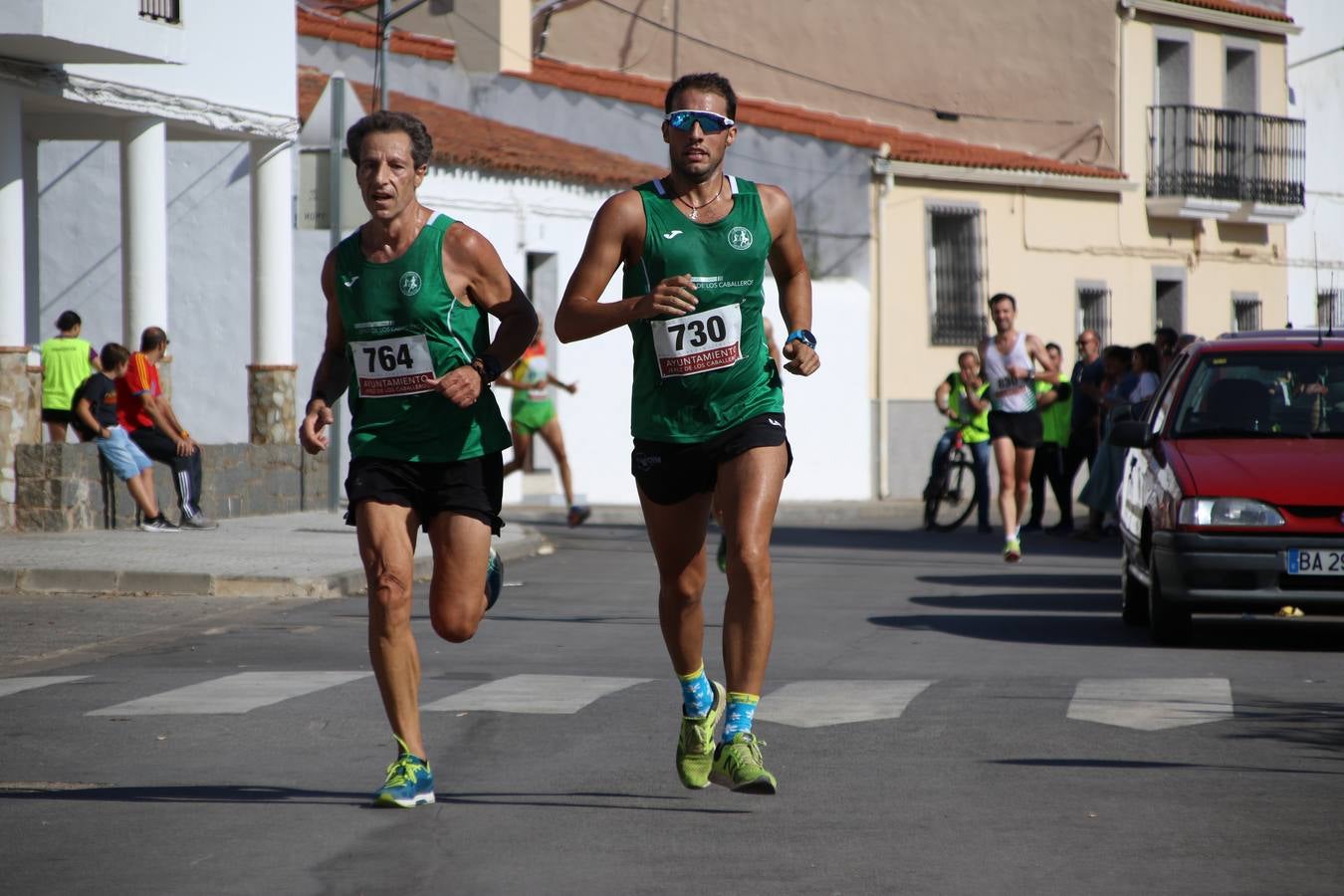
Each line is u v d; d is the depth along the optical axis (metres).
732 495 10.76
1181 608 18.72
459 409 10.77
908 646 19.06
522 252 44.50
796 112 55.25
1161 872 9.36
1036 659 17.89
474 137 44.91
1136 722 13.84
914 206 53.78
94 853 9.86
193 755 12.80
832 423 51.75
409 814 10.80
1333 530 18.00
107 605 22.39
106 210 41.16
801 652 18.56
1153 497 19.23
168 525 30.81
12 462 29.83
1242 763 12.29
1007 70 61.91
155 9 32.03
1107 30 60.94
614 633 20.16
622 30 58.41
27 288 40.56
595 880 9.23
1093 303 59.81
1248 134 64.00
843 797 11.25
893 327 53.16
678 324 10.70
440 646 18.97
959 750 12.80
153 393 30.88
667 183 10.85
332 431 37.28
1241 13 63.47
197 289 40.75
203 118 34.88
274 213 37.62
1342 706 14.63
